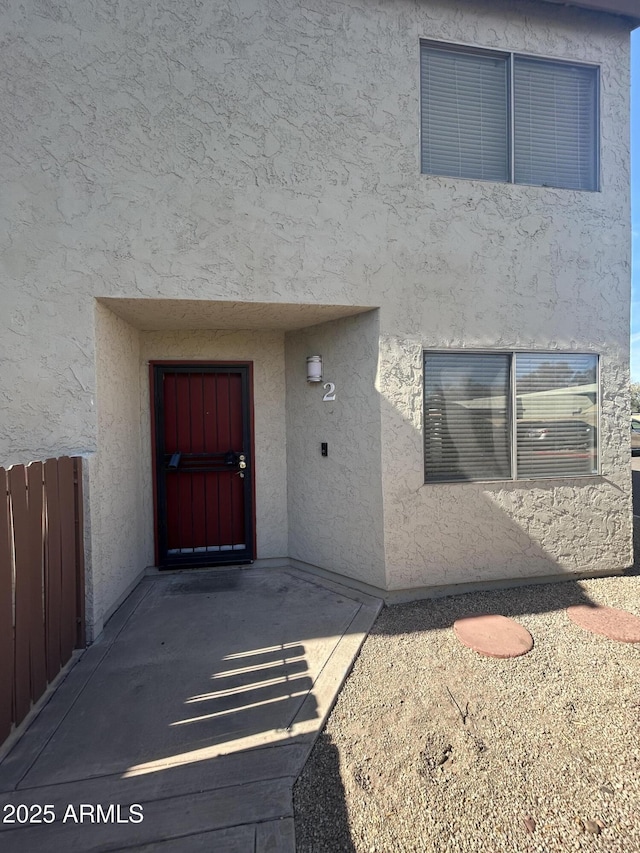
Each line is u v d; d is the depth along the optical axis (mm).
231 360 6496
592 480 5945
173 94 4844
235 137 4973
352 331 5605
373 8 5281
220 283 4949
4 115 4535
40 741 3002
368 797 2572
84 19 4672
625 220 6117
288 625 4676
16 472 3174
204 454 6523
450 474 5562
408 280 5367
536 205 5797
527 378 5785
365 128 5273
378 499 5320
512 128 5824
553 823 2393
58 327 4648
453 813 2461
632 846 2256
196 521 6559
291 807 2504
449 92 5691
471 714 3268
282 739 3008
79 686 3645
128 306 5051
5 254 4555
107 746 2955
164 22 4824
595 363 6027
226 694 3512
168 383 6477
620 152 6117
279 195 5074
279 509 6621
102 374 4910
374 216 5293
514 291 5699
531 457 5793
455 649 4188
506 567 5668
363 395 5488
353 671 3846
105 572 4812
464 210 5547
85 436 4684
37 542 3477
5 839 2311
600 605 5129
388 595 5344
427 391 5516
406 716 3256
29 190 4590
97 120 4699
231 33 4961
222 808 2492
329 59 5184
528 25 5773
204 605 5211
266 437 6578
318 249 5156
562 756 2861
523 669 3828
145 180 4797
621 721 3178
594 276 5988
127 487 5609
